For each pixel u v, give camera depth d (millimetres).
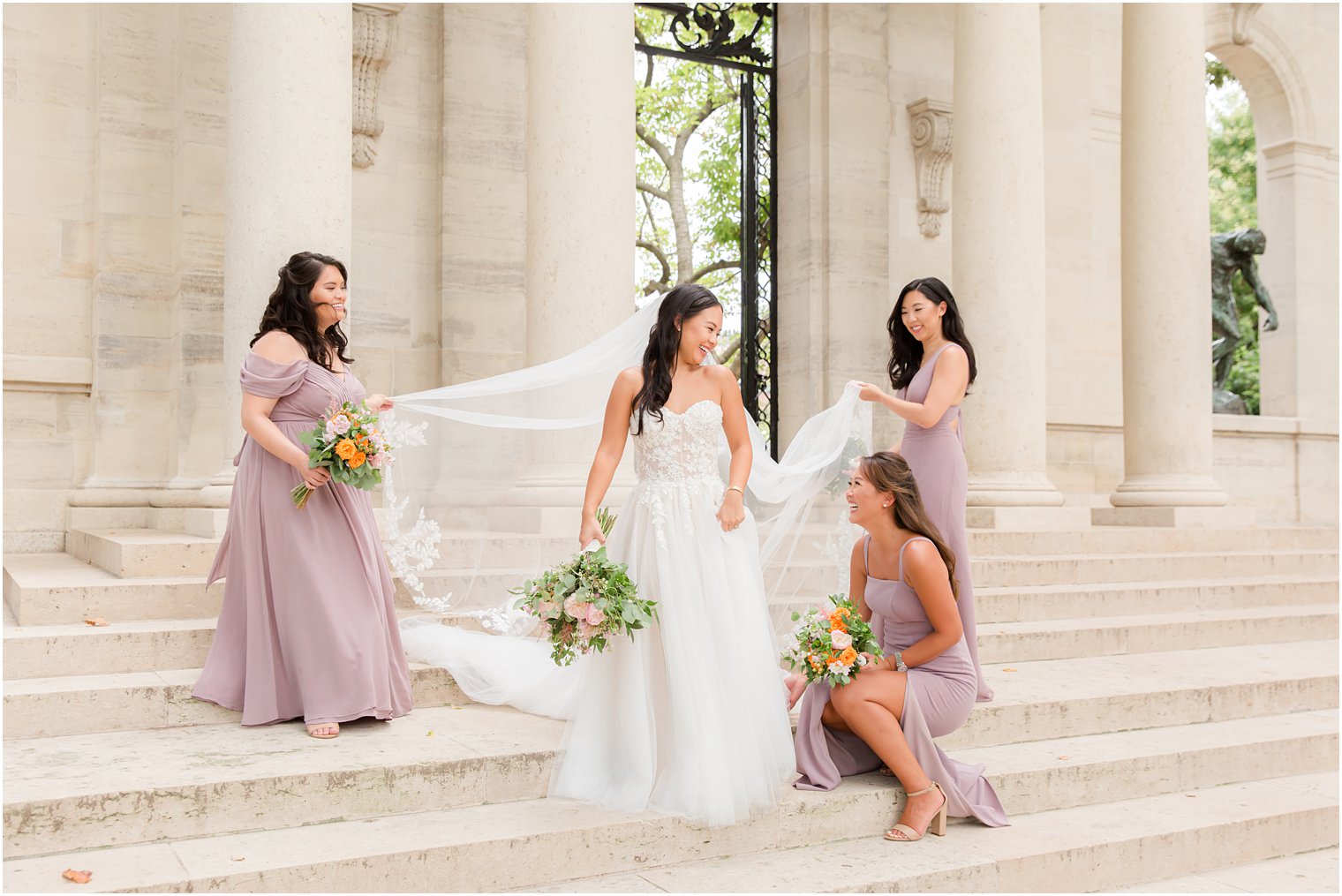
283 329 4664
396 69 9523
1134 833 4355
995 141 9375
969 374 5289
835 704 4262
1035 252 9453
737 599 4199
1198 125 10766
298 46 6301
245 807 3652
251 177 6277
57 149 8336
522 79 9867
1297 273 14125
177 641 4996
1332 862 4645
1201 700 5828
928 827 4227
